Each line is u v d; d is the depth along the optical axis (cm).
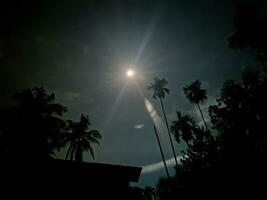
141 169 959
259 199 950
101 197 862
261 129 1173
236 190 1001
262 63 2325
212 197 1055
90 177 887
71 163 887
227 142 1112
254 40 2462
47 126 2058
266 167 991
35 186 820
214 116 1998
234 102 2014
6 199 781
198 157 1173
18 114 2052
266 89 1962
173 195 1337
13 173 822
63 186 844
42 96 2292
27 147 1830
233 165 1041
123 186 917
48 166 859
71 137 3119
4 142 1811
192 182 1132
